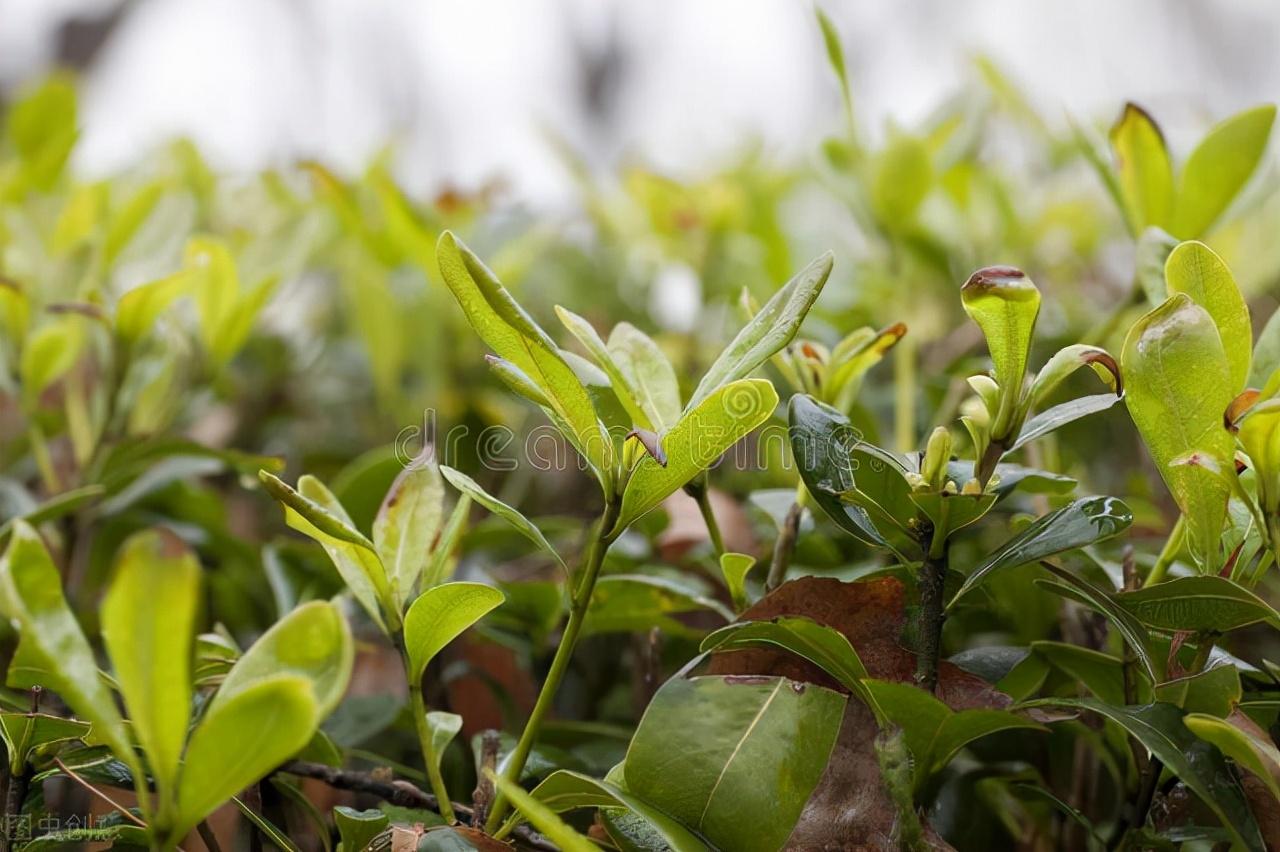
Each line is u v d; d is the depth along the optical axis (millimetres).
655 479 498
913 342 677
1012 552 508
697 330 915
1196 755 494
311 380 946
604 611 590
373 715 595
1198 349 501
